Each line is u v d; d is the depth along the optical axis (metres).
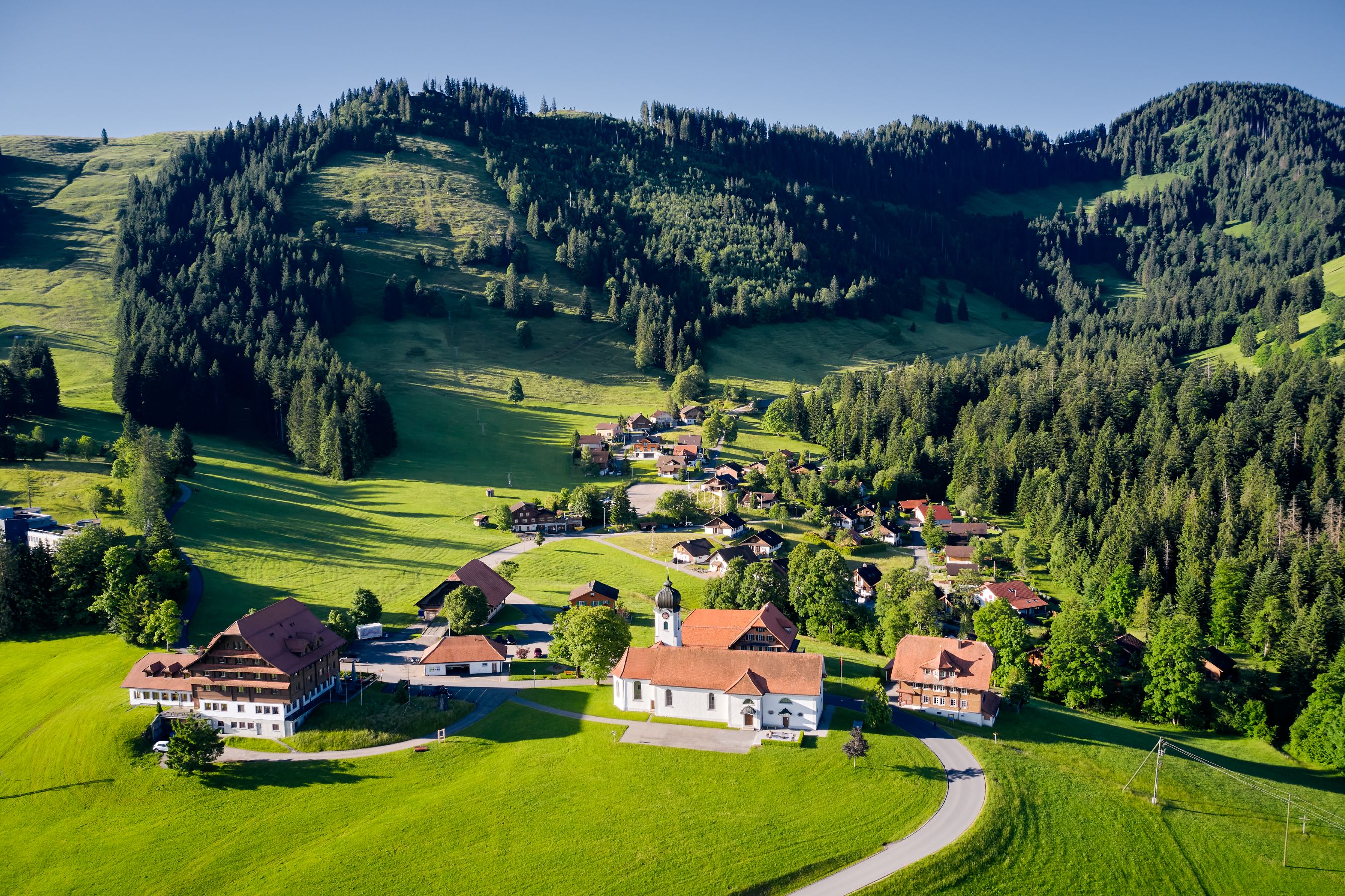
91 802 88.19
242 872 77.81
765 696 101.44
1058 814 84.62
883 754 94.19
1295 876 78.81
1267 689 123.94
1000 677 121.25
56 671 113.00
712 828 81.44
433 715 103.88
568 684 114.88
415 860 78.44
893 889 73.56
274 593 143.50
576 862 77.50
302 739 98.81
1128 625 156.38
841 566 144.88
